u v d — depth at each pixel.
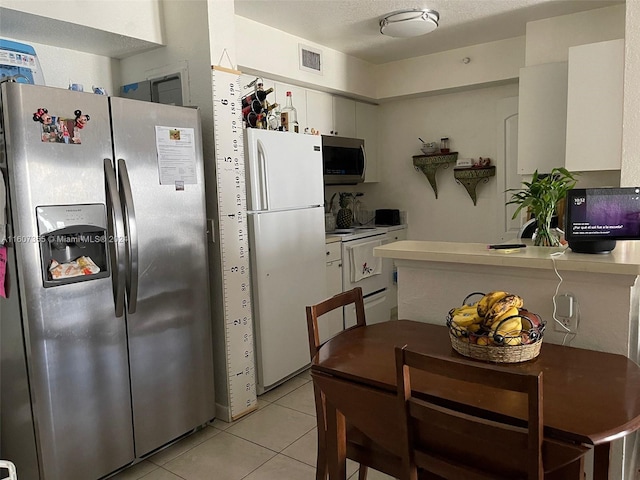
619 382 1.29
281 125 3.28
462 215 4.48
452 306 1.91
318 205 3.44
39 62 2.49
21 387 1.95
